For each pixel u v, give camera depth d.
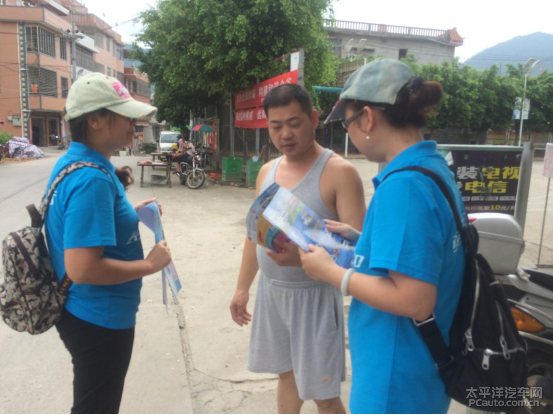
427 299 1.05
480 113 21.44
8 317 1.53
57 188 1.45
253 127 10.55
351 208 1.62
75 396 1.58
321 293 1.66
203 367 2.82
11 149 20.69
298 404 1.88
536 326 2.15
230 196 9.93
